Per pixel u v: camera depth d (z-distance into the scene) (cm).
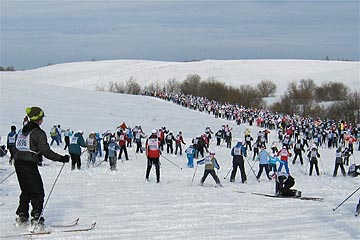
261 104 10175
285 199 1389
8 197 1296
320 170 2628
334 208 1223
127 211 1115
